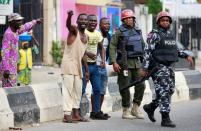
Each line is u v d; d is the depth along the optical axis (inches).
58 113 946.7
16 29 932.6
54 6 2203.5
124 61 919.0
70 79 901.8
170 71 852.0
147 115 988.6
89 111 992.9
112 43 928.3
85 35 912.9
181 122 905.5
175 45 855.7
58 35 2215.8
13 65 933.2
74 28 901.2
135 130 834.8
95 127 863.1
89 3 2377.0
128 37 923.4
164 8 3088.1
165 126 863.1
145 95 1111.6
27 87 902.4
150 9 2950.3
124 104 947.3
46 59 2167.8
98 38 929.5
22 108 877.2
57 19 2213.3
